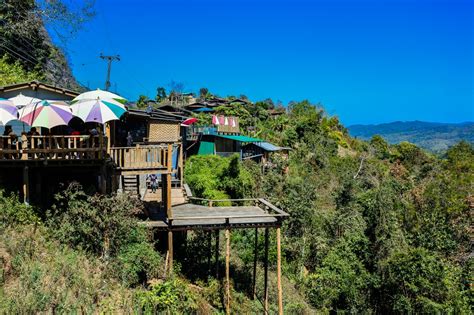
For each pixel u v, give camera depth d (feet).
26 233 47.50
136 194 66.90
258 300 66.49
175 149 89.92
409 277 68.59
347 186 125.08
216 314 53.67
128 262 49.65
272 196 113.70
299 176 160.76
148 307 42.75
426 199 112.16
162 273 53.36
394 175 208.03
